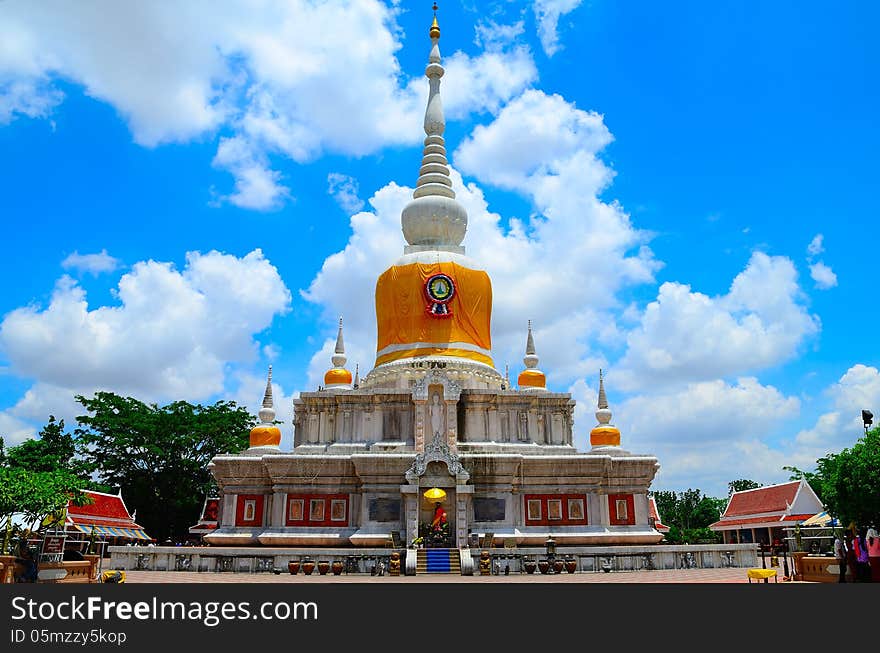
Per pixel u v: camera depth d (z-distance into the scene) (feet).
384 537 161.58
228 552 148.15
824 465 184.03
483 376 193.57
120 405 277.64
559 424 189.47
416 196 220.43
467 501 160.97
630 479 178.91
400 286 202.08
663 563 154.71
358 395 184.44
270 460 170.30
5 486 134.41
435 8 239.09
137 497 263.90
